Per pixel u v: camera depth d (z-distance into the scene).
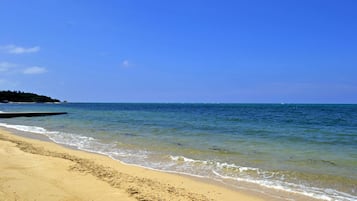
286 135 21.23
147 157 13.51
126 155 13.99
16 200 6.96
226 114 55.03
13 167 10.05
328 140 18.75
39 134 22.69
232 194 8.43
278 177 10.16
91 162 11.45
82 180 8.88
